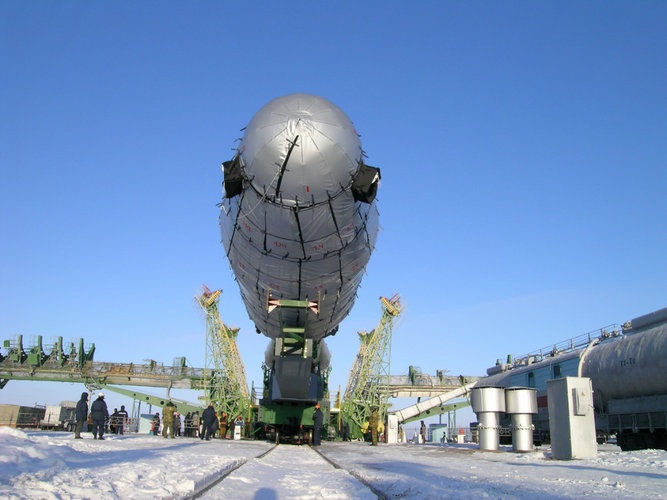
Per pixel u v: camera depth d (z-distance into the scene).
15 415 40.56
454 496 7.44
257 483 8.88
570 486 8.62
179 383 61.03
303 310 19.50
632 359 21.53
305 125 14.05
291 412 25.91
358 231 16.00
